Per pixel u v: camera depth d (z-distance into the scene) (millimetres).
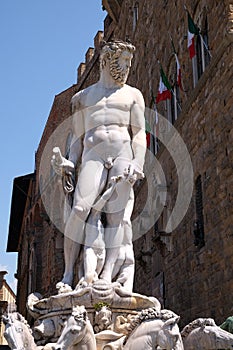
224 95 17641
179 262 21484
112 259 10648
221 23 18172
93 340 8664
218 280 17156
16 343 8438
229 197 16672
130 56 11734
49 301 10039
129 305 9852
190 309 19797
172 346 8148
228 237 16547
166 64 26250
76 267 10852
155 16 28953
